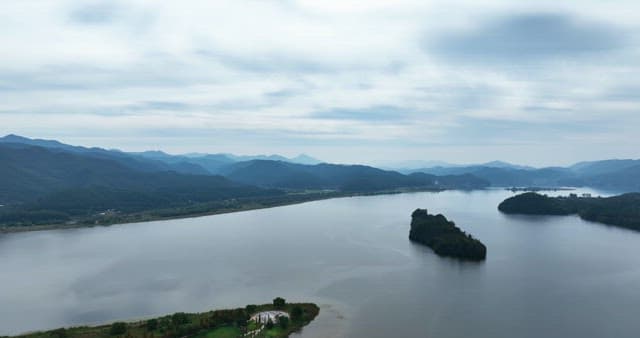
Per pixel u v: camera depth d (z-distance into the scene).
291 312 126.38
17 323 127.12
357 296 146.38
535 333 117.00
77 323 126.81
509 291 152.50
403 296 146.38
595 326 122.31
